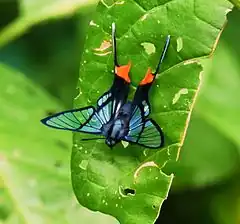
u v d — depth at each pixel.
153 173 0.29
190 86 0.28
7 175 0.36
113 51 0.29
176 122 0.28
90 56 0.29
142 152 0.29
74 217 0.35
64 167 0.36
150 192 0.29
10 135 0.37
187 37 0.28
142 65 0.29
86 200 0.29
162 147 0.28
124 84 0.28
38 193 0.36
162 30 0.29
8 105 0.38
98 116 0.28
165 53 0.29
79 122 0.28
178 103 0.28
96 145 0.29
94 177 0.29
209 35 0.28
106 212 0.29
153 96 0.28
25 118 0.38
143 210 0.29
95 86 0.29
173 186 0.44
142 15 0.29
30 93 0.39
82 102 0.29
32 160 0.36
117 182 0.29
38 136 0.37
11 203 0.36
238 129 0.44
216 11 0.28
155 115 0.28
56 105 0.39
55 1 0.39
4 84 0.39
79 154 0.29
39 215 0.35
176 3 0.28
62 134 0.37
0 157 0.36
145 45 0.29
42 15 0.39
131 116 0.28
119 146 0.29
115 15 0.29
